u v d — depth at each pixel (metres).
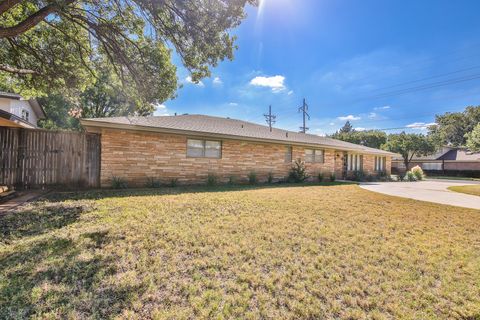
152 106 8.80
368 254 3.22
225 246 3.30
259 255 3.07
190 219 4.47
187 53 6.66
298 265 2.85
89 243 3.25
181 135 9.99
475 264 3.02
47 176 7.86
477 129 24.27
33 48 7.48
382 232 4.15
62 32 6.88
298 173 13.38
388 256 3.18
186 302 2.11
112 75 8.84
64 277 2.43
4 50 7.41
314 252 3.23
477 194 9.96
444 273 2.78
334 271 2.75
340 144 17.03
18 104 13.33
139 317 1.91
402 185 13.66
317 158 15.39
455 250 3.45
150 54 7.29
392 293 2.37
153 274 2.54
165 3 5.75
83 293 2.19
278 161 13.22
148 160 9.26
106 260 2.80
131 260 2.82
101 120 8.38
